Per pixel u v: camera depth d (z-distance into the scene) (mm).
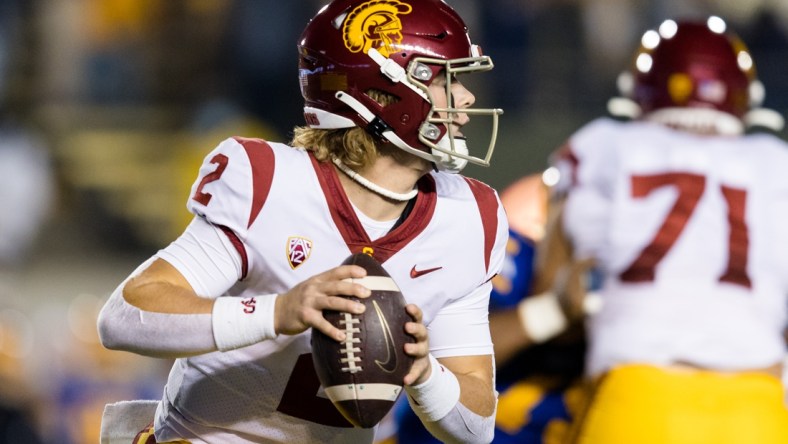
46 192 39875
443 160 9719
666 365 13438
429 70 9602
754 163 14102
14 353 21172
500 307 14797
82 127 41750
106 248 40688
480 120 35094
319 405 9875
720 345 13430
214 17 40125
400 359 8906
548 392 14391
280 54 38281
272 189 9438
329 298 8727
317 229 9531
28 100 41656
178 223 40688
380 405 8922
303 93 10070
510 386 14555
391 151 9703
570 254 14234
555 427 14242
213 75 40188
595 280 14852
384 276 9086
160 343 9062
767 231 13836
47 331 29188
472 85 35250
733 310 13562
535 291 14477
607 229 13891
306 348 9688
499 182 35031
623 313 13672
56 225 40281
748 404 13258
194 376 9969
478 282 10109
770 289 13781
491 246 10117
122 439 11000
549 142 35094
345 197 9594
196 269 9352
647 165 14055
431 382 9312
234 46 39281
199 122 39875
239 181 9422
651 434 13156
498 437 14477
